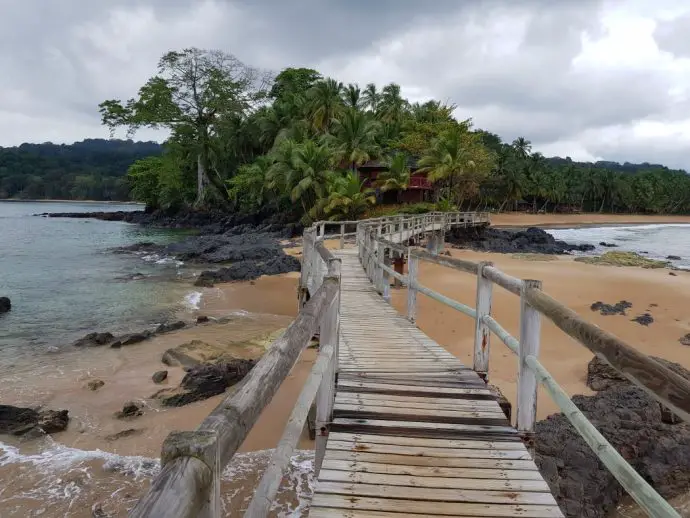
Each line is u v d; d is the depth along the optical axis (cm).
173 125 5191
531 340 336
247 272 2159
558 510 284
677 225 7050
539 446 640
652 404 746
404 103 5434
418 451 349
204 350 1097
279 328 1324
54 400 880
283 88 5750
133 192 6381
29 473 658
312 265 1001
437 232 2853
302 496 595
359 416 400
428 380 479
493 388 479
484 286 468
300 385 898
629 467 180
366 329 700
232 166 5419
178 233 4609
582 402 793
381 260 1030
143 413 831
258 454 690
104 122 5141
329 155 3806
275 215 4500
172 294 1828
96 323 1439
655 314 1430
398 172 3809
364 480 312
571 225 6253
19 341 1252
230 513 573
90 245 3534
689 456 620
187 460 100
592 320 1373
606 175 8762
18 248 3284
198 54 5034
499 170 6744
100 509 588
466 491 301
